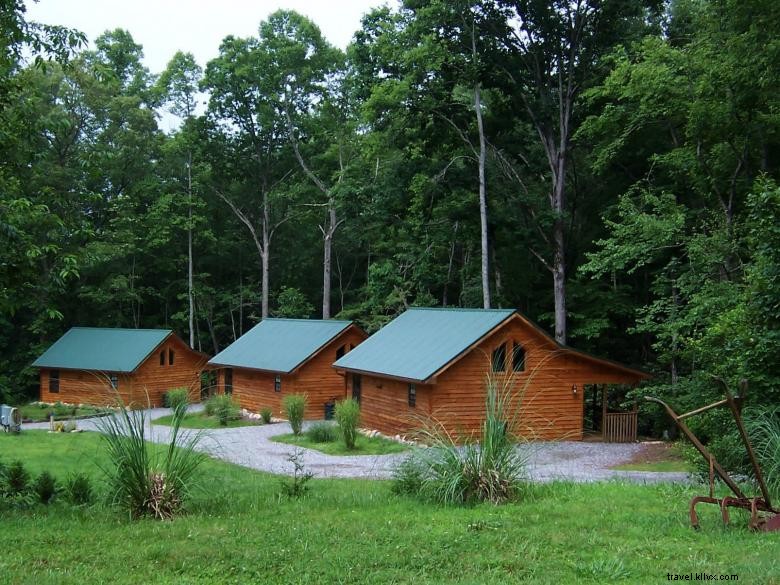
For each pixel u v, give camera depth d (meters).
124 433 10.97
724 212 26.61
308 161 58.81
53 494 12.25
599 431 31.33
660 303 26.77
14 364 51.56
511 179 38.06
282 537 8.90
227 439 28.45
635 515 9.80
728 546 7.95
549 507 10.53
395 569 7.54
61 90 48.78
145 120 53.56
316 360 37.12
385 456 23.16
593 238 40.25
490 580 7.02
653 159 29.91
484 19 35.94
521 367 27.53
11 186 13.24
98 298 52.28
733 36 23.39
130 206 53.09
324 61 56.28
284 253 62.66
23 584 7.13
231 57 54.72
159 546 8.55
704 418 14.05
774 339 13.29
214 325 61.78
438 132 38.28
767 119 24.39
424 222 38.84
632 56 34.75
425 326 30.55
